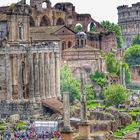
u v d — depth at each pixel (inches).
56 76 6668.3
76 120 5012.3
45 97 6422.2
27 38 6742.1
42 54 6412.4
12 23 6589.6
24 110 6156.5
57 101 6446.9
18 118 5812.0
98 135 4242.1
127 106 6505.9
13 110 6186.0
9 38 6569.9
